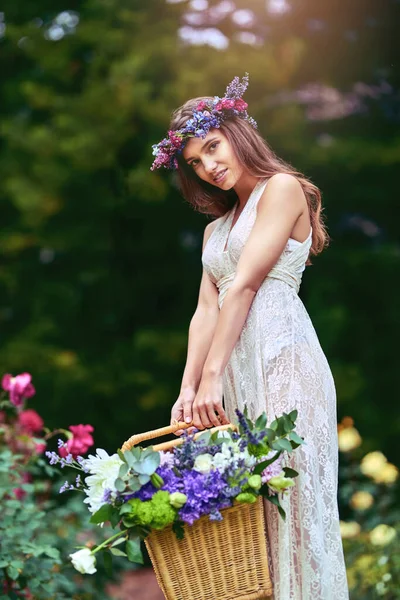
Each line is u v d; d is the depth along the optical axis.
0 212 10.55
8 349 10.01
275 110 9.86
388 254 10.28
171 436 10.08
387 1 10.26
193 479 2.74
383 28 10.36
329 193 10.29
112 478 2.75
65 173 9.93
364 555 5.48
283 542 2.99
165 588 2.83
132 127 9.93
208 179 3.32
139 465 2.73
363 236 10.76
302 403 3.10
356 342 10.24
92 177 10.07
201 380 3.10
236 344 3.21
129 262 10.79
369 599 5.21
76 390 9.86
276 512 3.02
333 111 10.57
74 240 10.30
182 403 3.31
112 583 5.33
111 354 10.26
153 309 10.91
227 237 3.38
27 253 10.51
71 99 9.98
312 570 2.98
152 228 10.50
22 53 10.53
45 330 10.30
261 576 2.84
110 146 9.80
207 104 3.32
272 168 3.34
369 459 6.04
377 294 10.32
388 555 5.18
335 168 10.03
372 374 10.29
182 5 10.14
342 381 9.73
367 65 10.41
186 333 10.25
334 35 10.37
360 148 10.02
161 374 10.16
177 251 10.79
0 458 4.41
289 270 3.24
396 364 10.32
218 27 10.43
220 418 3.07
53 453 2.92
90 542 4.88
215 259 3.35
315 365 3.18
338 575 3.06
